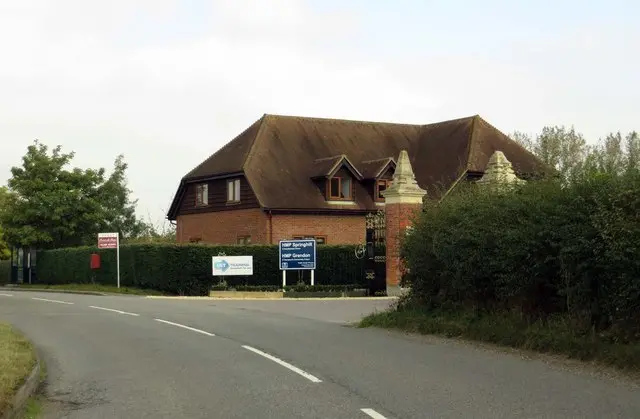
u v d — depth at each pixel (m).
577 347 11.92
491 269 14.43
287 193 39.25
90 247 40.00
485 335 14.30
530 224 13.26
